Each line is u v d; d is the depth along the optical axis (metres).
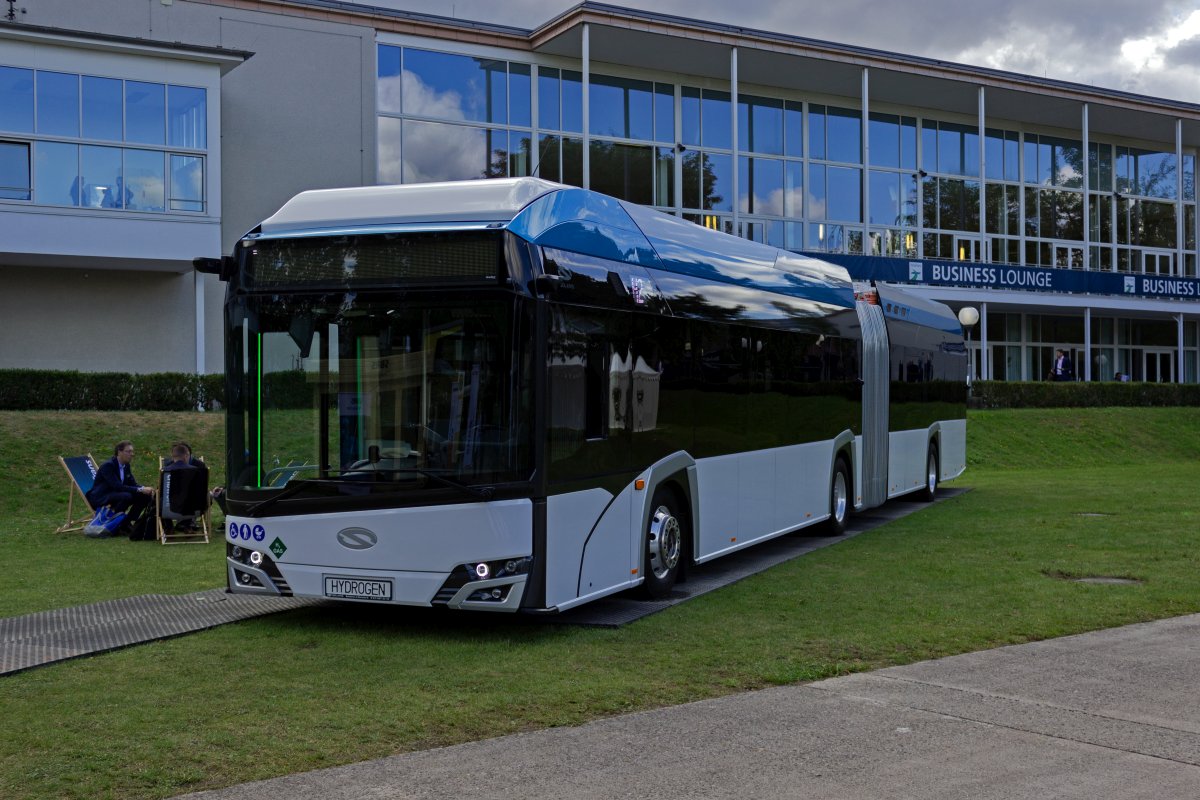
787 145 40.81
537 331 7.52
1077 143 48.06
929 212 44.12
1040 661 7.34
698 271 10.29
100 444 19.72
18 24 24.11
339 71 31.39
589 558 8.18
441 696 6.41
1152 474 26.44
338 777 5.05
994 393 37.28
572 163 36.22
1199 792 4.89
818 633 8.13
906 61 38.53
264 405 7.97
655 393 9.25
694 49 35.31
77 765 5.18
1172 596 9.59
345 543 7.73
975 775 5.10
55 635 7.95
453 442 7.53
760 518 11.55
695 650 7.60
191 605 9.21
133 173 25.53
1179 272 48.69
